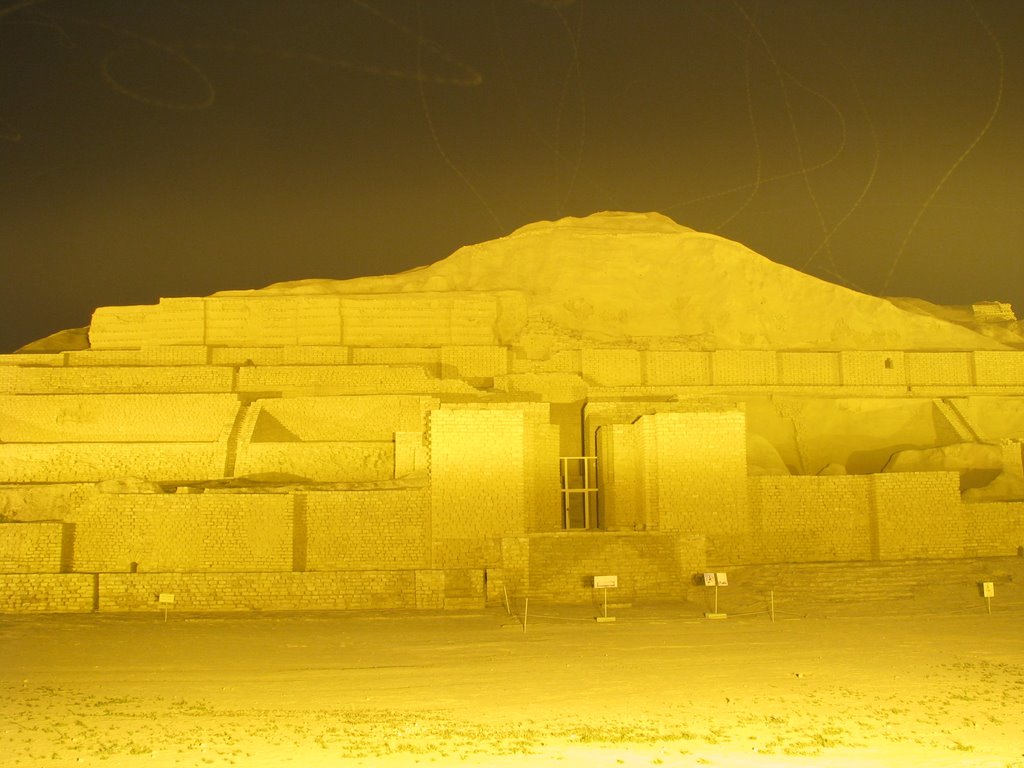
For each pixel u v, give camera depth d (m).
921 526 37.16
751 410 47.12
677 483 36.19
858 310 53.78
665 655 25.55
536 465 38.09
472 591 33.00
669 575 34.09
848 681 22.48
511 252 55.12
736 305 53.34
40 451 40.12
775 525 37.03
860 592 33.34
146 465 40.22
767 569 34.69
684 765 15.88
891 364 49.19
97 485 35.59
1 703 20.38
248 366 45.88
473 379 46.88
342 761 15.91
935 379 49.38
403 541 34.81
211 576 32.16
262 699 21.09
